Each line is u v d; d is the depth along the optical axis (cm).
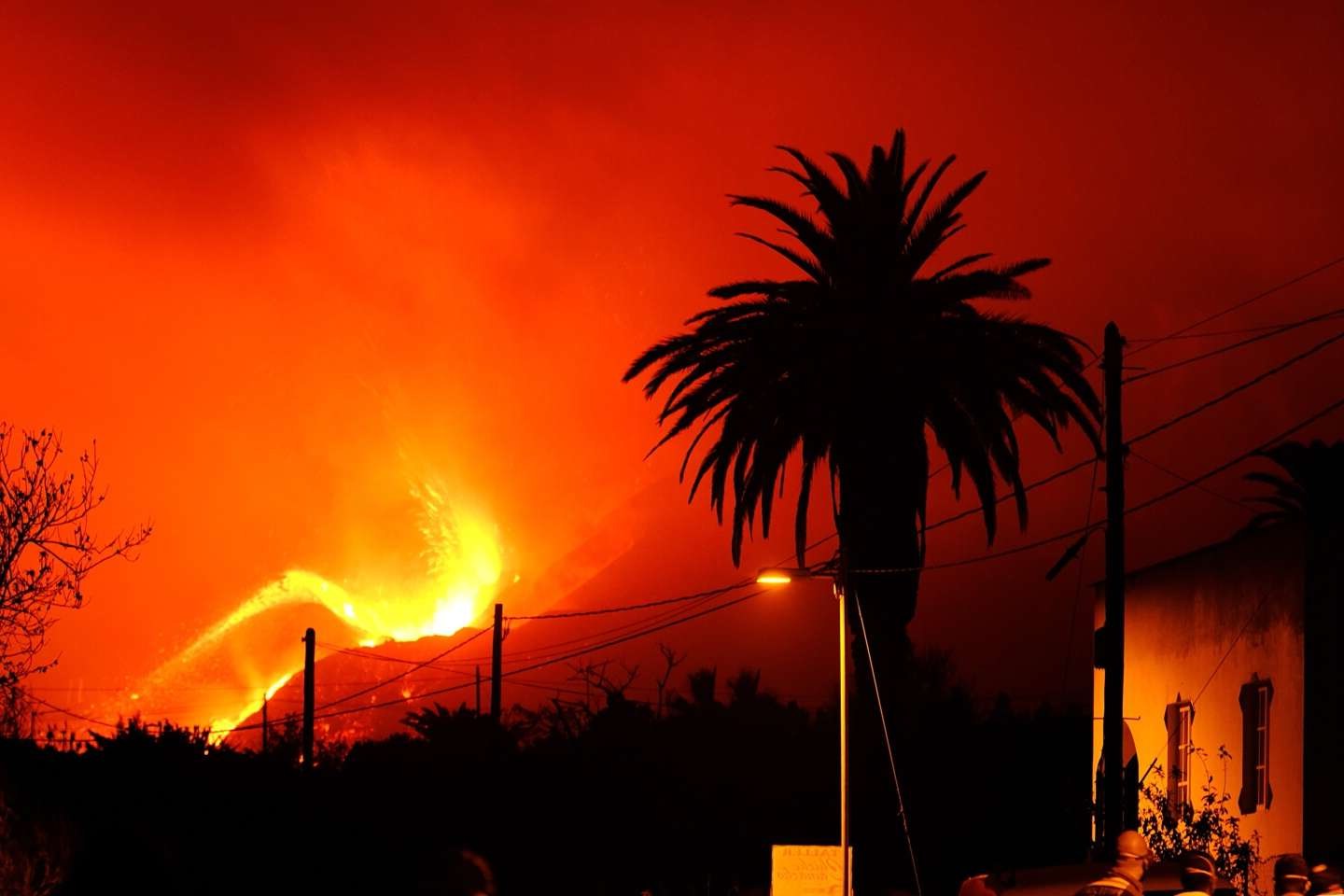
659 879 4066
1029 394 3212
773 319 3262
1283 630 2509
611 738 4572
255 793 3039
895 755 3175
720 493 3322
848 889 2516
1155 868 1686
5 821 2095
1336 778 2367
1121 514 2517
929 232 3234
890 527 3195
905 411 3197
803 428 3212
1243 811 2623
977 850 4106
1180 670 2952
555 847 3931
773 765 5041
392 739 4634
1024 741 4500
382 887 3180
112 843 2478
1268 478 3584
